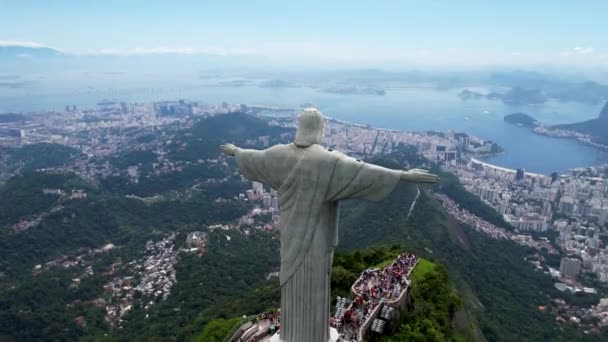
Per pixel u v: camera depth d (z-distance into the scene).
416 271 63.69
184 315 96.25
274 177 29.31
